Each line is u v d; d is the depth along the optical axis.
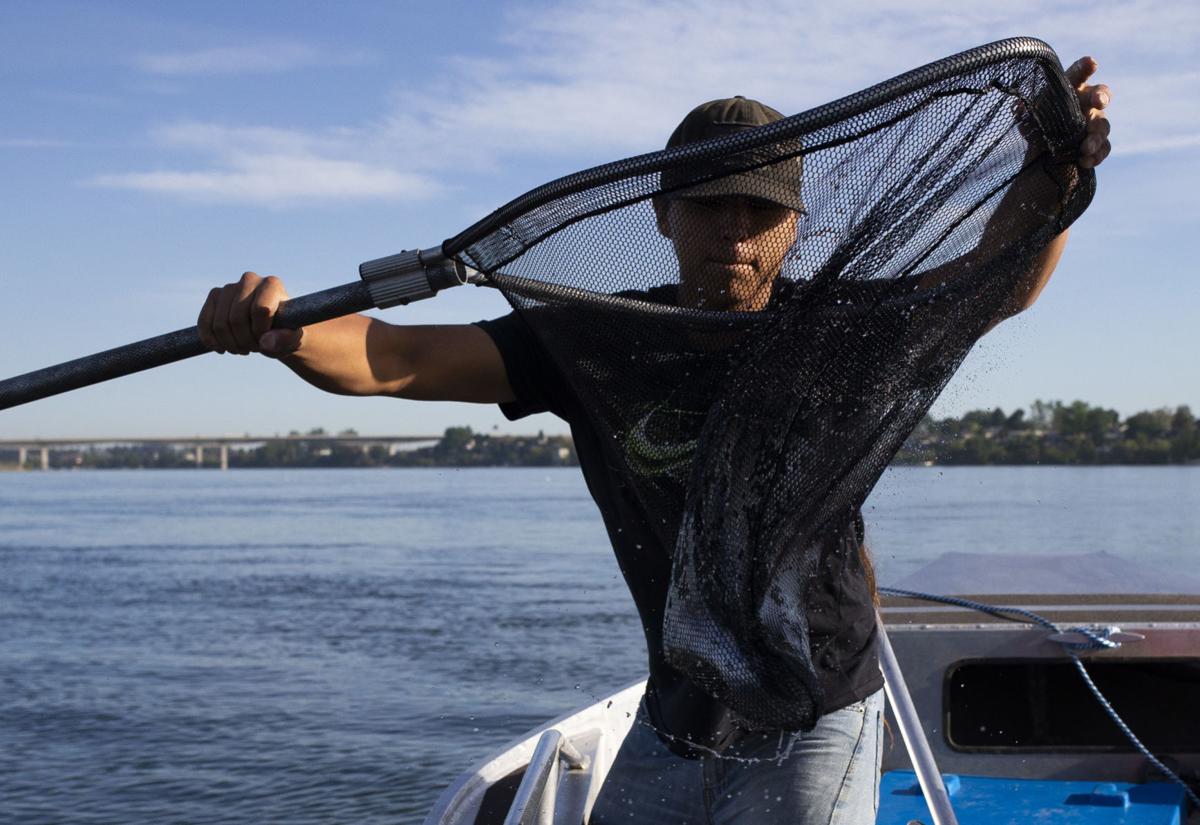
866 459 2.12
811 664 2.04
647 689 2.46
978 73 1.89
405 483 155.88
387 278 2.05
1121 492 77.06
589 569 30.19
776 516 2.04
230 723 12.08
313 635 18.14
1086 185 2.14
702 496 2.04
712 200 1.97
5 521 59.06
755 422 2.05
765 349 2.03
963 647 3.91
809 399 2.05
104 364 2.18
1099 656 3.82
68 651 16.97
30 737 11.54
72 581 27.70
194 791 9.59
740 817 2.28
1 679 14.73
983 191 2.05
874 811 2.31
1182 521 42.03
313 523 56.38
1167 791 3.67
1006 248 2.09
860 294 2.01
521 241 2.05
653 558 2.27
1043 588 4.60
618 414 2.14
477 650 16.27
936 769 2.95
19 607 22.42
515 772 3.38
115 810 9.09
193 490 126.00
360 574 29.00
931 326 2.04
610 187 1.97
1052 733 4.05
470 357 2.28
